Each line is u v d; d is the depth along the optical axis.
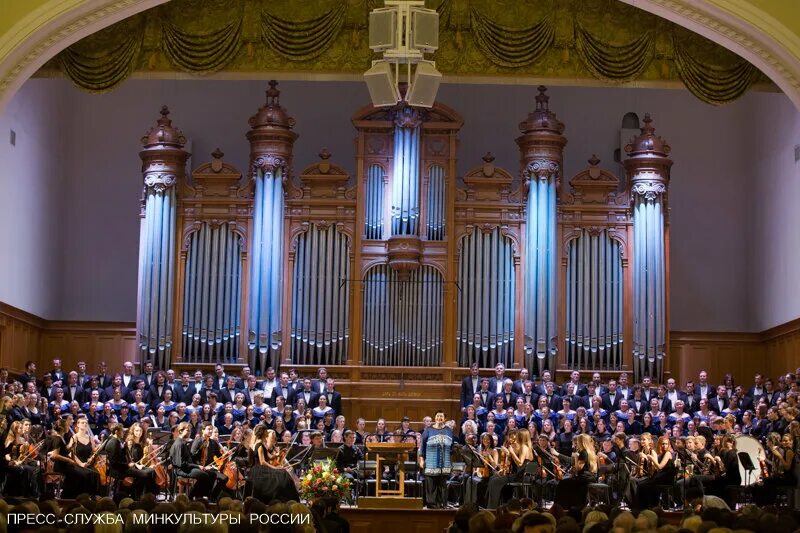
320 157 21.91
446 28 17.16
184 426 16.67
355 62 17.16
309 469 16.05
